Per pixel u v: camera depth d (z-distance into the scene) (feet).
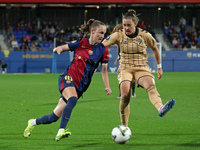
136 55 27.68
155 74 123.24
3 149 23.80
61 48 24.12
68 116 23.08
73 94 23.59
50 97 57.31
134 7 169.58
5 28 157.99
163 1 148.46
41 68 141.79
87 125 33.12
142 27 152.97
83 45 24.47
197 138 27.09
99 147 24.30
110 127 32.12
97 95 60.49
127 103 27.50
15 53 140.05
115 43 28.12
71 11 169.48
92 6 169.07
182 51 149.07
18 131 30.22
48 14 168.35
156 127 31.94
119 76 28.07
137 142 25.84
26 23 166.09
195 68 149.69
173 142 25.73
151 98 25.93
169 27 162.91
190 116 38.34
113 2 147.84
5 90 69.26
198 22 173.17
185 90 68.80
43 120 25.13
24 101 51.96
